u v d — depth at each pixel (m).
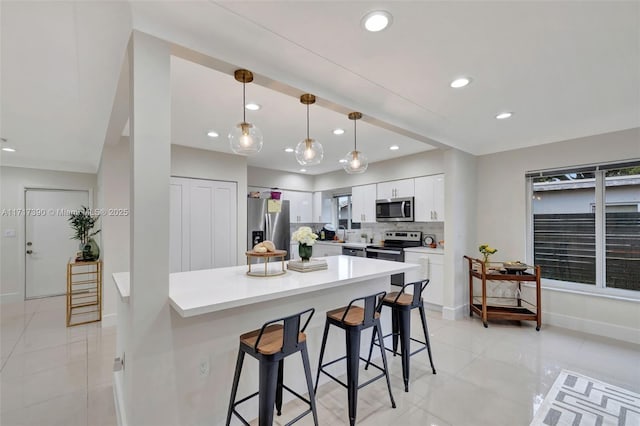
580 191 3.69
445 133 3.55
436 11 1.50
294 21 1.56
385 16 1.53
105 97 2.47
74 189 5.33
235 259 4.70
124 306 1.88
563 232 3.82
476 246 4.32
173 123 3.27
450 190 3.90
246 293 1.71
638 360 2.81
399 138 3.95
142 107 1.47
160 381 1.57
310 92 2.22
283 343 1.59
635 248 3.34
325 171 6.42
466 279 4.13
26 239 5.00
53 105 2.64
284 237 5.73
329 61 1.96
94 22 1.54
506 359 2.85
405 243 5.25
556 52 1.88
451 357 2.90
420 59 1.94
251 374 1.98
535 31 1.67
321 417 2.02
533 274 3.77
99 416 2.06
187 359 1.67
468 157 4.20
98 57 1.88
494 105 2.71
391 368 2.71
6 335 3.48
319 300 2.36
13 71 2.05
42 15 1.48
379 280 2.89
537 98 2.56
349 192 6.51
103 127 3.23
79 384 2.45
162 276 1.54
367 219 5.66
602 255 3.53
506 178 4.11
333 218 6.84
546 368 2.68
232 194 4.70
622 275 3.41
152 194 1.49
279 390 2.01
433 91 2.41
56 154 4.44
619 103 2.68
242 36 1.68
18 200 4.92
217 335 1.81
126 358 1.71
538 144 3.85
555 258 3.88
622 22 1.59
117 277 2.14
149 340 1.52
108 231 3.69
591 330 3.47
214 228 4.50
